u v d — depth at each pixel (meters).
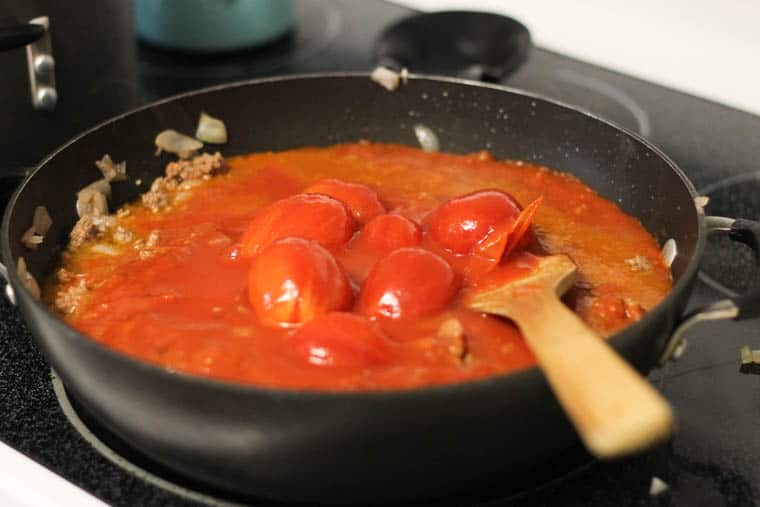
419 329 0.63
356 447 0.55
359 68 1.00
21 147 0.82
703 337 0.73
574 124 0.80
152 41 1.03
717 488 0.63
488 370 0.61
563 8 1.05
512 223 0.68
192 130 0.82
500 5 1.09
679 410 0.68
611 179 0.79
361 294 0.65
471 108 0.83
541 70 1.02
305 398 0.53
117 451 0.64
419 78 0.83
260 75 0.99
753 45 0.97
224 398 0.54
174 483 0.62
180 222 0.76
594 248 0.74
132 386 0.56
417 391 0.53
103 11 0.85
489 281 0.66
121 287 0.69
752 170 0.88
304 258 0.63
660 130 0.93
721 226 0.68
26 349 0.71
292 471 0.56
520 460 0.58
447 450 0.55
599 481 0.63
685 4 0.99
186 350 0.62
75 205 0.76
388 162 0.83
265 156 0.84
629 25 1.02
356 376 0.59
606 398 0.53
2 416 0.66
